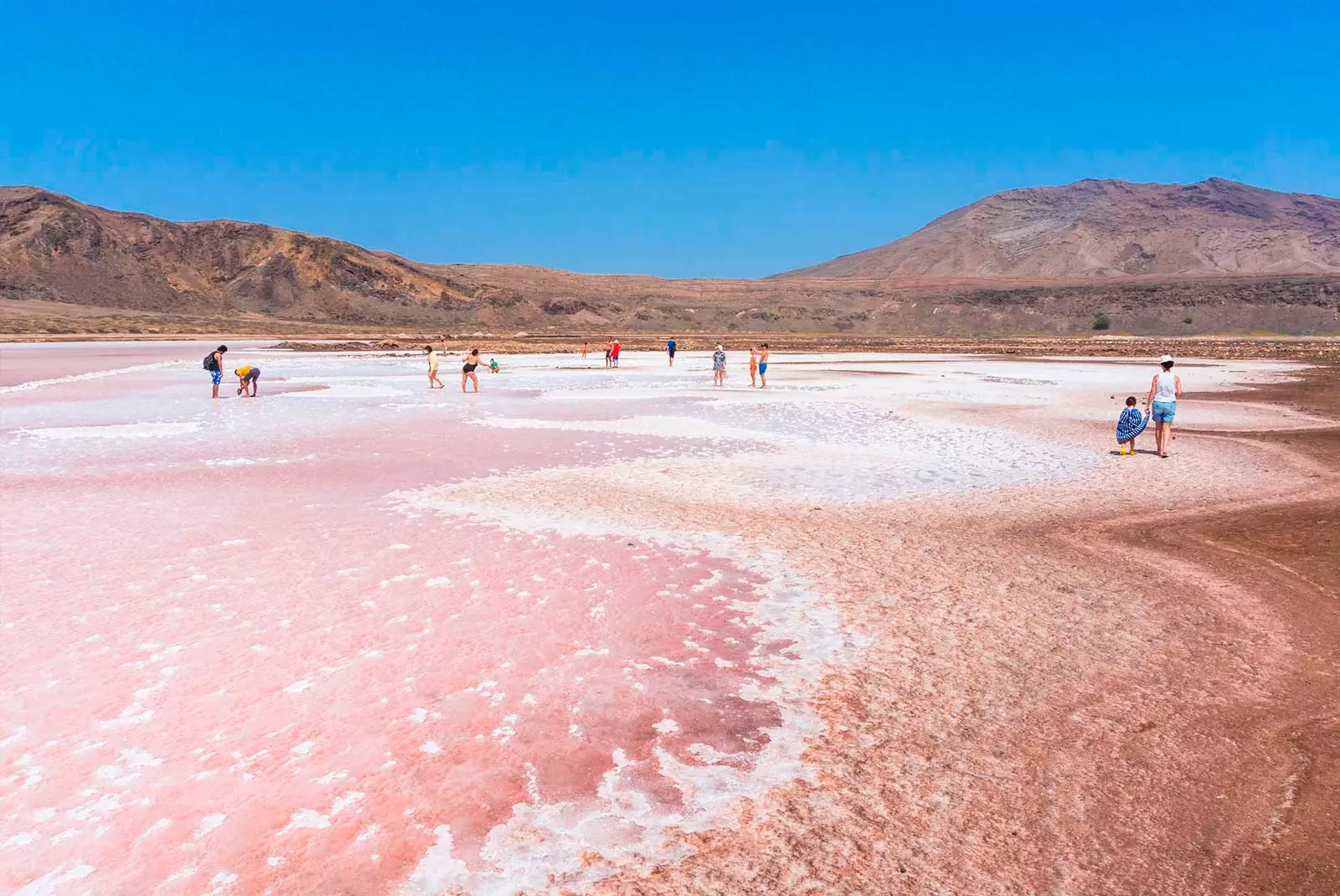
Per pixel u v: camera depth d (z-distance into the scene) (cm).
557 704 557
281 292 17662
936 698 563
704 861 398
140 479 1323
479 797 452
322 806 444
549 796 452
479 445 1684
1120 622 702
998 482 1308
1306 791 447
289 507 1124
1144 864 391
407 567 856
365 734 518
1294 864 390
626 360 5534
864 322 19075
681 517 1082
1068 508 1125
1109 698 561
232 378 3641
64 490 1238
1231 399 2698
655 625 702
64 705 553
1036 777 465
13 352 6262
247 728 524
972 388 3188
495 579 817
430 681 591
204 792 456
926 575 835
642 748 503
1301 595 762
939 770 474
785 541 966
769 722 534
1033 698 561
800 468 1438
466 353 6372
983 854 400
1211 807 435
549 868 394
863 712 546
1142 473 1377
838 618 718
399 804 445
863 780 465
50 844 413
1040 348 7881
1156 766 475
